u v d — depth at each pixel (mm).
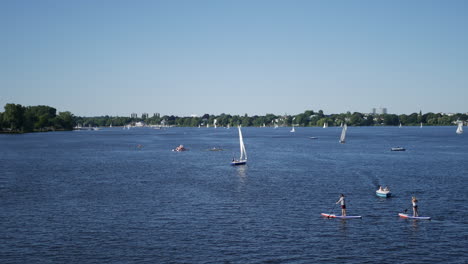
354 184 92062
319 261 45500
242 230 56000
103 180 99125
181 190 84938
